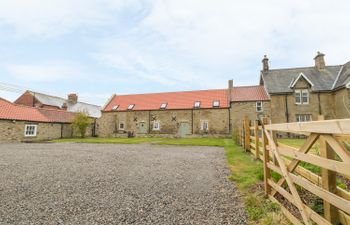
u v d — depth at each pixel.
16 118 22.30
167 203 4.21
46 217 3.62
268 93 25.28
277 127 3.51
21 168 7.52
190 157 9.93
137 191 4.96
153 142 19.00
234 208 3.88
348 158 1.83
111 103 33.62
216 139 22.86
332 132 1.99
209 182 5.63
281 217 3.33
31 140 23.78
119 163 8.47
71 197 4.59
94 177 6.26
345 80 21.80
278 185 3.73
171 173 6.71
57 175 6.50
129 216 3.64
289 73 27.05
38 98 37.94
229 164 7.88
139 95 34.31
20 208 4.01
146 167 7.66
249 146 10.73
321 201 3.48
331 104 23.61
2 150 13.29
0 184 5.55
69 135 29.53
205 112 27.73
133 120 30.41
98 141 20.89
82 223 3.40
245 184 5.20
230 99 26.81
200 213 3.71
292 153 3.03
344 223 2.42
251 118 25.55
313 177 3.51
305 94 24.58
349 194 2.29
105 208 3.99
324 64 26.06
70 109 41.44
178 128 28.45
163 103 30.69
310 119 23.98
